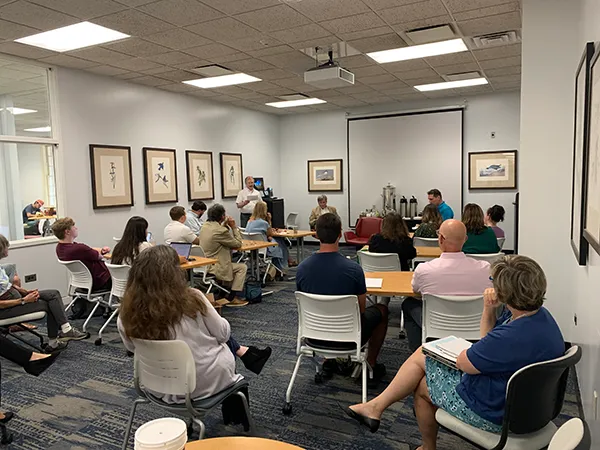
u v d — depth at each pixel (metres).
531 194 3.60
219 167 8.33
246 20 4.11
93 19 3.96
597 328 2.09
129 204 6.43
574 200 3.06
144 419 2.75
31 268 5.25
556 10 3.45
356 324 2.60
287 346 3.95
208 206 8.04
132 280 1.87
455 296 2.57
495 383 1.65
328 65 5.11
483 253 4.09
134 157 6.54
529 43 3.53
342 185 9.70
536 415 1.60
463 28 4.49
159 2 3.63
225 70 5.93
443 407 1.85
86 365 3.61
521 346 1.60
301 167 10.09
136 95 6.56
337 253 2.73
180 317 1.86
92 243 5.92
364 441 2.46
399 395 2.13
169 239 5.07
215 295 5.42
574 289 3.32
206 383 1.96
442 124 8.59
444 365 1.86
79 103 5.72
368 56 5.48
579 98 2.79
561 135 3.48
